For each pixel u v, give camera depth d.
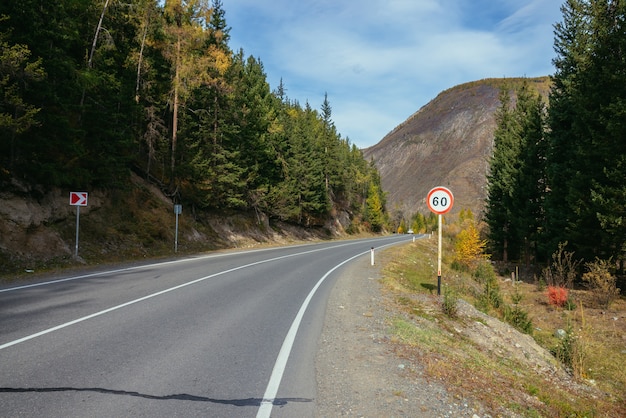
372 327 7.53
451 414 4.20
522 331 12.71
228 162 31.31
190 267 15.63
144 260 17.97
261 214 41.25
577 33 26.00
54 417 3.54
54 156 16.92
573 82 23.58
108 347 5.59
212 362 5.15
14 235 14.31
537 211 35.12
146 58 26.97
